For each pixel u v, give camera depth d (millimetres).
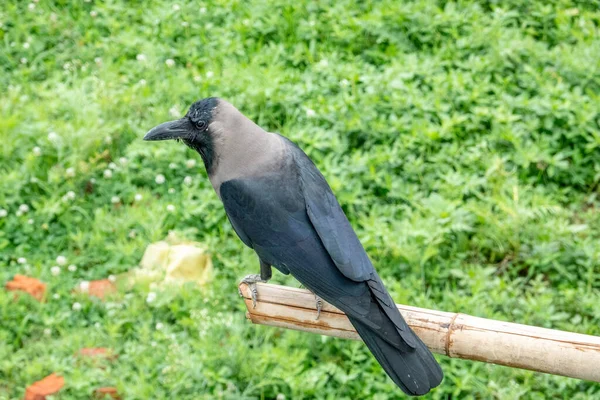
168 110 10688
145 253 9234
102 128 10250
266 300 5828
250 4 12203
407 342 5199
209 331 8375
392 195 9516
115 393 8000
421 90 10742
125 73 11438
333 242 5797
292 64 11398
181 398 7906
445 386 7941
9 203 9734
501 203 9148
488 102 10352
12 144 10211
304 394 7941
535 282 8727
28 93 11227
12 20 12203
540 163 9820
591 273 8742
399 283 8602
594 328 8305
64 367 8117
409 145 9930
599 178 9734
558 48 10930
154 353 8281
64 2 12562
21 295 8789
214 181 6395
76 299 8828
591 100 10250
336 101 10523
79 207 9711
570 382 7910
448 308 8484
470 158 9773
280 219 5980
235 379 8055
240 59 11508
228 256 9258
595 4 11789
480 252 9133
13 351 8508
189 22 12023
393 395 7961
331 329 5719
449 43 11156
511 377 8023
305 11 11938
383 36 11367
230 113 6250
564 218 9445
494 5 11828
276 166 6176
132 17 12297
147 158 10211
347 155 10102
